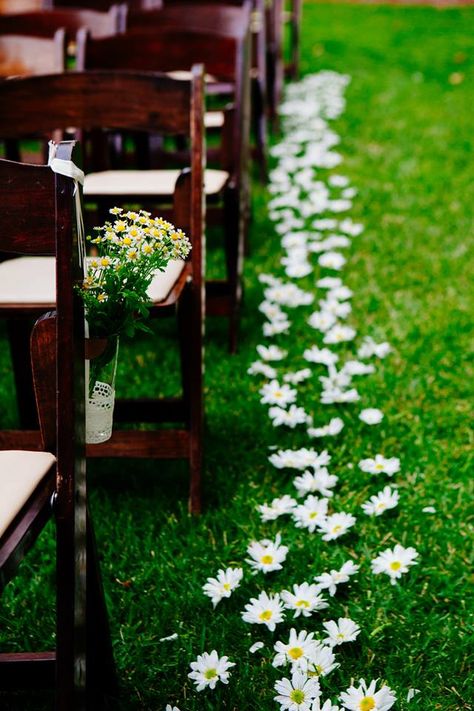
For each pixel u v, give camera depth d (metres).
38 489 1.40
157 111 2.41
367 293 3.60
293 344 3.21
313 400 2.80
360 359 3.08
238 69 3.25
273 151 5.54
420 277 3.74
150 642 1.89
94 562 1.59
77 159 1.35
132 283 1.58
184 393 2.43
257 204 4.71
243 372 3.02
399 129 6.01
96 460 2.56
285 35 9.70
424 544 2.15
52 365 1.43
